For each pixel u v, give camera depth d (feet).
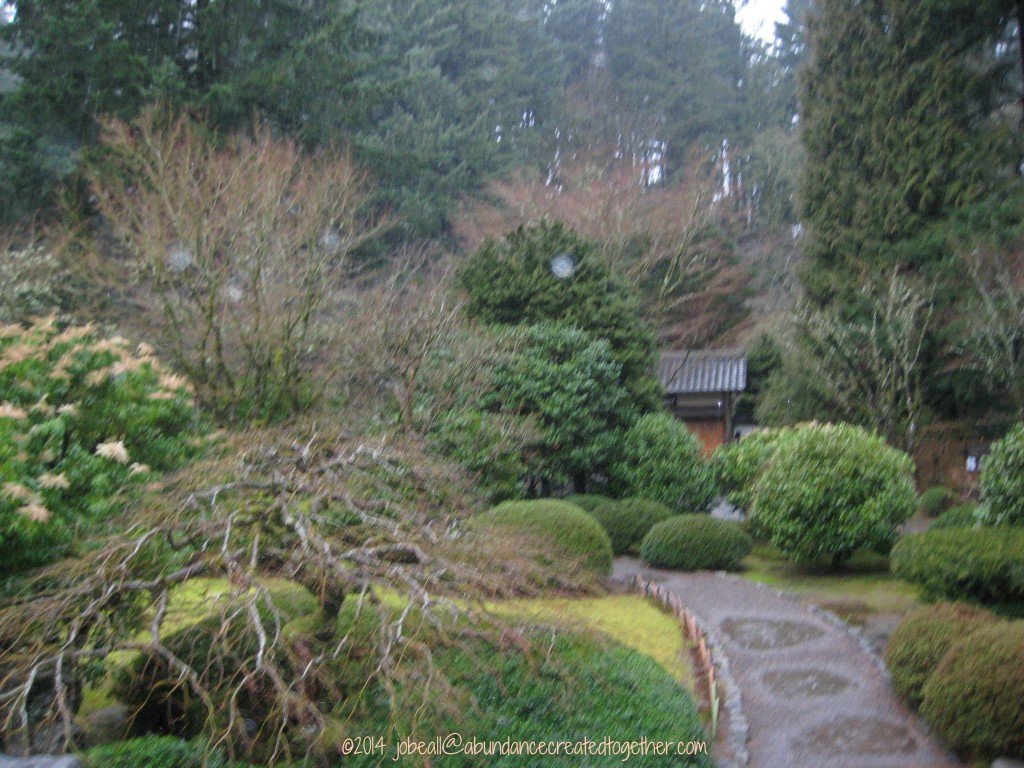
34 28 49.42
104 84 49.08
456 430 39.40
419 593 15.70
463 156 82.07
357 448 20.15
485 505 36.29
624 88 103.55
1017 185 61.72
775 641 28.37
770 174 99.55
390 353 39.88
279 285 40.09
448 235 78.54
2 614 15.57
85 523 17.79
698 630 27.78
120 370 20.15
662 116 101.81
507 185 77.41
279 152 44.50
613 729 17.92
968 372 59.72
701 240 77.46
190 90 50.72
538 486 46.29
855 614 31.30
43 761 13.97
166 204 37.83
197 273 40.16
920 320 60.54
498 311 48.21
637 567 39.75
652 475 45.65
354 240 44.01
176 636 19.29
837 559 38.99
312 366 40.73
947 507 55.83
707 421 74.95
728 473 45.91
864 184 65.98
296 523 16.58
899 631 24.21
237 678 18.40
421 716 15.69
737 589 35.29
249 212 40.11
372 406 39.19
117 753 15.16
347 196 45.55
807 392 65.51
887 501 37.35
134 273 39.24
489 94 90.89
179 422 22.34
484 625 17.04
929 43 64.64
